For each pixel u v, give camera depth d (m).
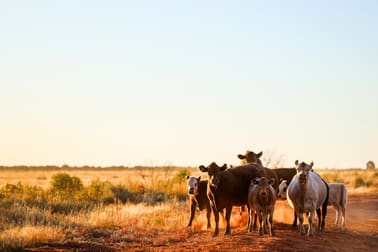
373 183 49.12
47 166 130.88
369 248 16.16
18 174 86.69
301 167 17.53
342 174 59.47
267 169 20.61
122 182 37.97
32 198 28.28
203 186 20.67
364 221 23.52
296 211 18.08
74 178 33.81
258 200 17.38
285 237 16.86
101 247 16.66
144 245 17.16
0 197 27.73
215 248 15.15
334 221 23.38
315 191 17.86
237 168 18.91
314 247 15.41
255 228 19.33
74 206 27.75
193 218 21.42
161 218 22.33
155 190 35.06
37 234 17.48
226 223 19.12
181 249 15.44
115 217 22.28
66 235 18.69
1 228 19.95
